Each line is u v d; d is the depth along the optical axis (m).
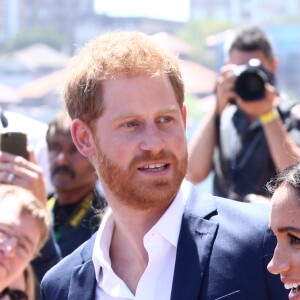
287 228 2.80
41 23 58.12
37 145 5.88
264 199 5.04
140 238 3.38
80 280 3.50
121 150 3.24
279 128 5.39
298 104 5.64
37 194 4.30
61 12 57.81
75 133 3.45
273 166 5.63
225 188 5.80
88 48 3.41
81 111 3.38
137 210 3.30
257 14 57.62
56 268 3.61
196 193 3.47
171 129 3.27
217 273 3.21
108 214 3.53
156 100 3.24
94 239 3.61
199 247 3.28
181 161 3.28
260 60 6.14
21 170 4.27
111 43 3.34
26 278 3.83
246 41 6.18
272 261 2.85
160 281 3.29
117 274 3.45
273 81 5.60
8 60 41.50
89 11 57.28
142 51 3.28
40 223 3.78
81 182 5.55
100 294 3.45
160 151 3.21
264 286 3.19
